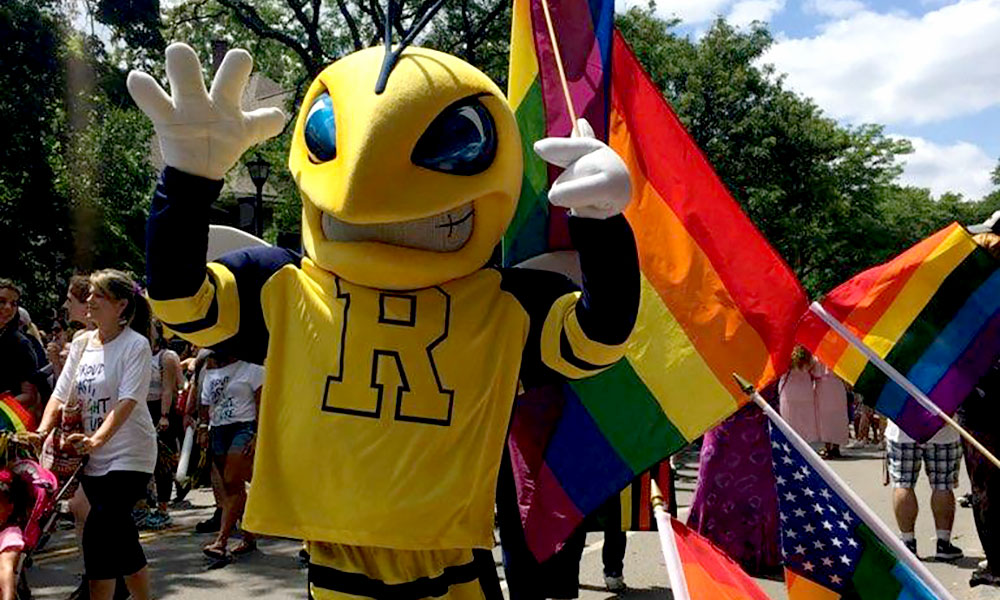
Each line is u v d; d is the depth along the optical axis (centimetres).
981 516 571
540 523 333
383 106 262
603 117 337
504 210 281
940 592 270
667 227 342
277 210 2309
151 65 2056
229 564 670
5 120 2014
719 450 623
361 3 1814
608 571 595
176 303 264
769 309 339
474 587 281
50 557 691
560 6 346
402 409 267
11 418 519
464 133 268
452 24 1992
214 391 688
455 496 268
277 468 276
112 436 458
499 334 281
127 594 534
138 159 2167
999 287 376
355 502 263
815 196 2720
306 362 275
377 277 270
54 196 2120
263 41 2125
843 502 294
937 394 375
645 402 335
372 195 259
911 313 380
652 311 338
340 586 270
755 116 2484
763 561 620
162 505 800
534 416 340
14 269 2181
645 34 2458
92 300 474
